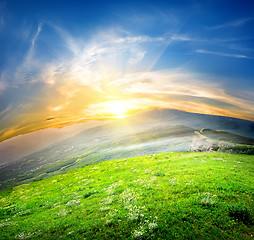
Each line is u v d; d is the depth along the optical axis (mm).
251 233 8219
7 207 22672
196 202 11531
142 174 23766
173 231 8992
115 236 9484
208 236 8414
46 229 11898
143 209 11695
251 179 15562
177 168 24109
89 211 13555
